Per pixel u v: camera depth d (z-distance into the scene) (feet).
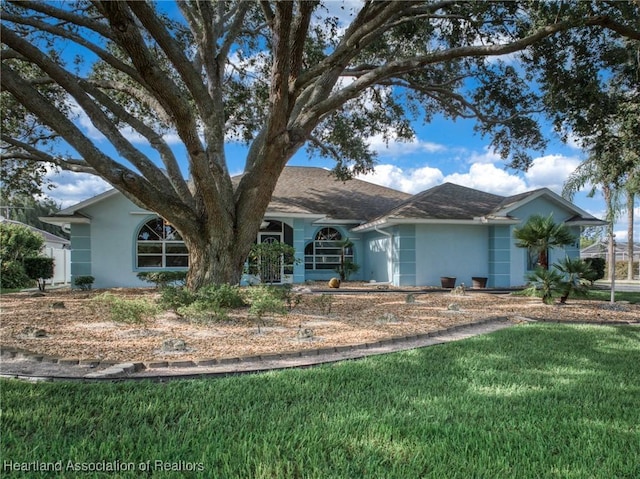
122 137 35.91
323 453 10.17
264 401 13.89
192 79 34.12
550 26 29.12
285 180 86.74
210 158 36.78
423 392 14.98
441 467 9.56
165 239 63.98
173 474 9.16
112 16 23.72
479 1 32.50
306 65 47.93
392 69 34.06
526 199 61.41
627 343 23.59
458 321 30.68
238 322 28.81
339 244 72.13
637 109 31.40
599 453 10.46
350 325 28.58
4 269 59.88
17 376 16.71
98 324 27.91
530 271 64.23
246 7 44.01
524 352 21.36
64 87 32.86
